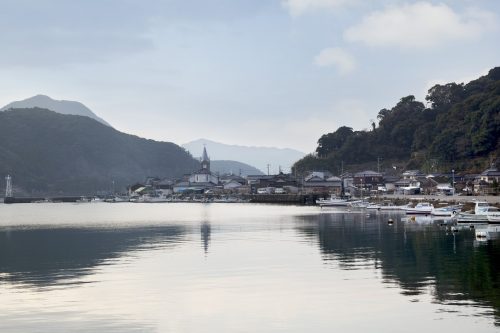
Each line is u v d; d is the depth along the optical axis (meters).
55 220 110.44
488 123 166.75
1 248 57.91
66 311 29.62
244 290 33.97
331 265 42.56
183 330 26.25
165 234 71.50
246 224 87.12
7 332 26.08
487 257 45.22
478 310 28.30
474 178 152.62
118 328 26.58
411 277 37.00
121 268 43.00
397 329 25.67
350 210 133.62
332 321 27.16
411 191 158.62
